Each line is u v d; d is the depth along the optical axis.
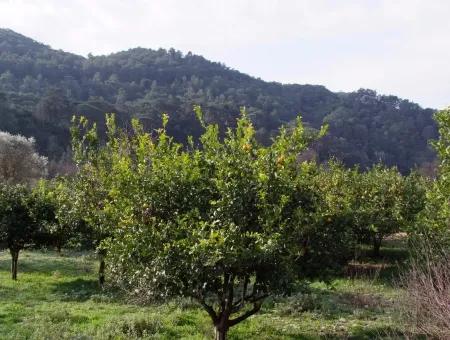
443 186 10.51
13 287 15.86
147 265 8.30
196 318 11.55
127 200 9.20
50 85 115.31
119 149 13.04
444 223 10.95
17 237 17.44
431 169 51.28
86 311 12.37
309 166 9.29
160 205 8.91
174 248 7.89
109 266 9.91
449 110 10.22
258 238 7.69
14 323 10.92
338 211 9.66
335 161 31.44
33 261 22.20
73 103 78.38
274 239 7.67
